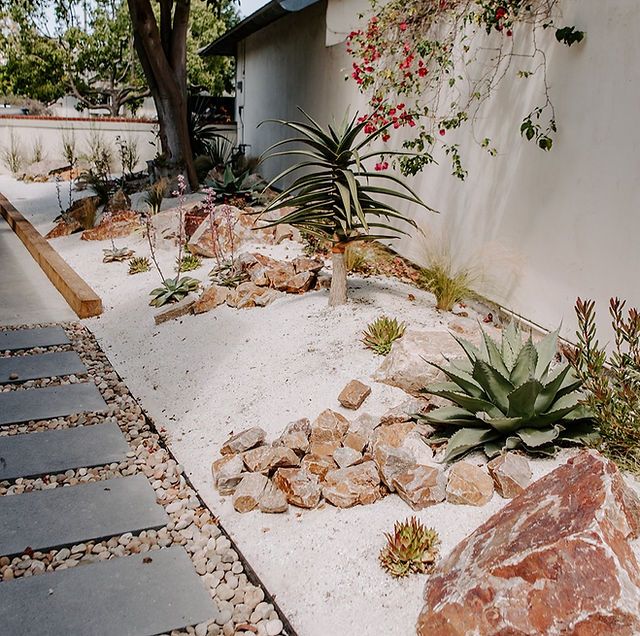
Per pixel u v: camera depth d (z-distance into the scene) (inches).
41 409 143.9
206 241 240.8
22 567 94.4
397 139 229.5
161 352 170.9
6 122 550.0
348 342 152.7
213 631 83.0
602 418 104.0
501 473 98.5
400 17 202.4
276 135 408.8
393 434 115.5
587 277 144.3
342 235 166.6
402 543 88.4
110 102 869.2
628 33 129.6
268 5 333.7
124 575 92.9
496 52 173.2
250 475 109.7
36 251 276.8
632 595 66.8
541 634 68.0
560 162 151.3
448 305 178.1
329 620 82.9
